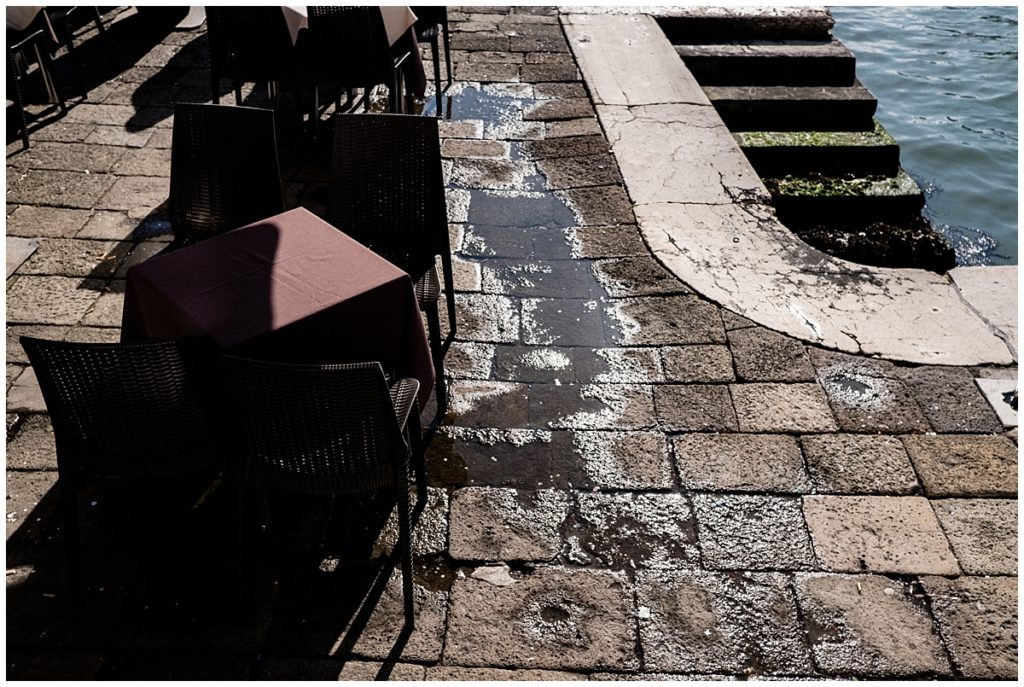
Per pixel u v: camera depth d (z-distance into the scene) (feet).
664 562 9.81
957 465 11.05
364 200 12.79
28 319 13.73
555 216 16.65
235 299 9.43
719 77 24.73
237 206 13.50
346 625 9.10
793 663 8.75
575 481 10.88
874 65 34.12
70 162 18.31
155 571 9.67
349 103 21.54
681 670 8.68
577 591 9.48
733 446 11.38
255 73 18.44
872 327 13.56
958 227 22.47
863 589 9.49
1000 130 28.12
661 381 12.52
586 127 19.99
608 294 14.43
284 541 10.05
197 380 8.38
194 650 8.81
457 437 11.55
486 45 25.04
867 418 11.81
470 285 14.67
